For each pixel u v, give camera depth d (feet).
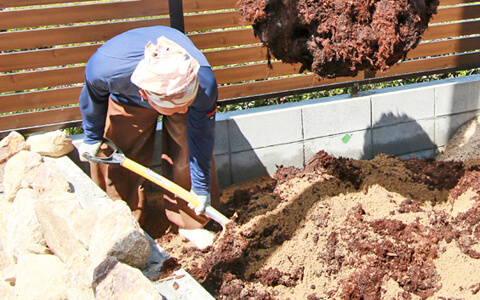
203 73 8.41
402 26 8.22
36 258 8.69
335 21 8.30
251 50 13.43
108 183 11.00
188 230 11.18
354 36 8.29
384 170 12.39
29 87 12.17
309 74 14.05
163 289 7.11
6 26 11.57
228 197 12.80
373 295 9.36
